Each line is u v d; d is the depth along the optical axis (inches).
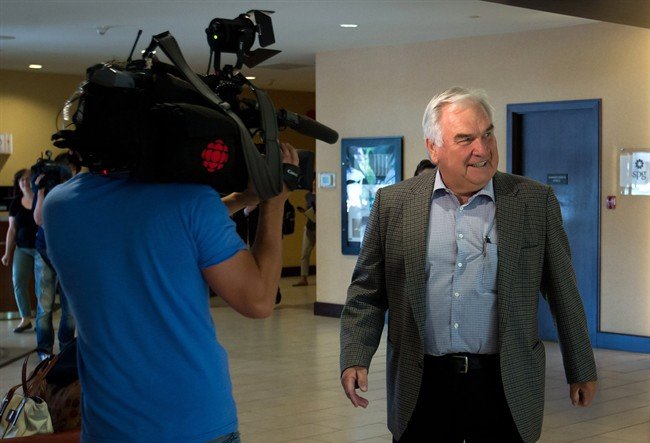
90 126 88.6
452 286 120.9
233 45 95.7
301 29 399.9
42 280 346.6
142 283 86.0
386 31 404.2
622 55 371.6
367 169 451.5
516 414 118.2
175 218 86.0
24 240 416.5
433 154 123.0
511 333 118.7
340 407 273.6
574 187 387.2
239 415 264.5
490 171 120.0
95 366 87.4
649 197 367.6
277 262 92.9
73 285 88.7
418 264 122.0
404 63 438.3
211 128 85.0
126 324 86.4
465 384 120.8
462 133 118.4
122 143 86.8
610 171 377.1
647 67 366.0
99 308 86.9
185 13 366.6
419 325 121.1
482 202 122.2
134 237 86.1
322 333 413.1
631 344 371.6
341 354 129.2
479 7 346.6
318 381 310.5
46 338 348.5
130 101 87.0
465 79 416.8
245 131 88.0
